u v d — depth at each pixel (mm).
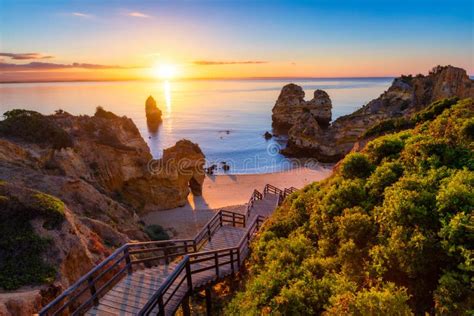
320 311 5367
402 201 6184
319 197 9828
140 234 18844
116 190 27922
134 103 153125
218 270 9836
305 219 9836
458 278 4641
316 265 6480
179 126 95375
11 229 10461
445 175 7258
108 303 7758
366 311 4270
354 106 140500
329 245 7305
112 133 30984
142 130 88938
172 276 7727
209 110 134000
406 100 68438
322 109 88938
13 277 9016
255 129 90500
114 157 28109
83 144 26469
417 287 5199
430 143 8828
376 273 5648
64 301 9273
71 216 12750
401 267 5305
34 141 22828
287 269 6562
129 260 9008
